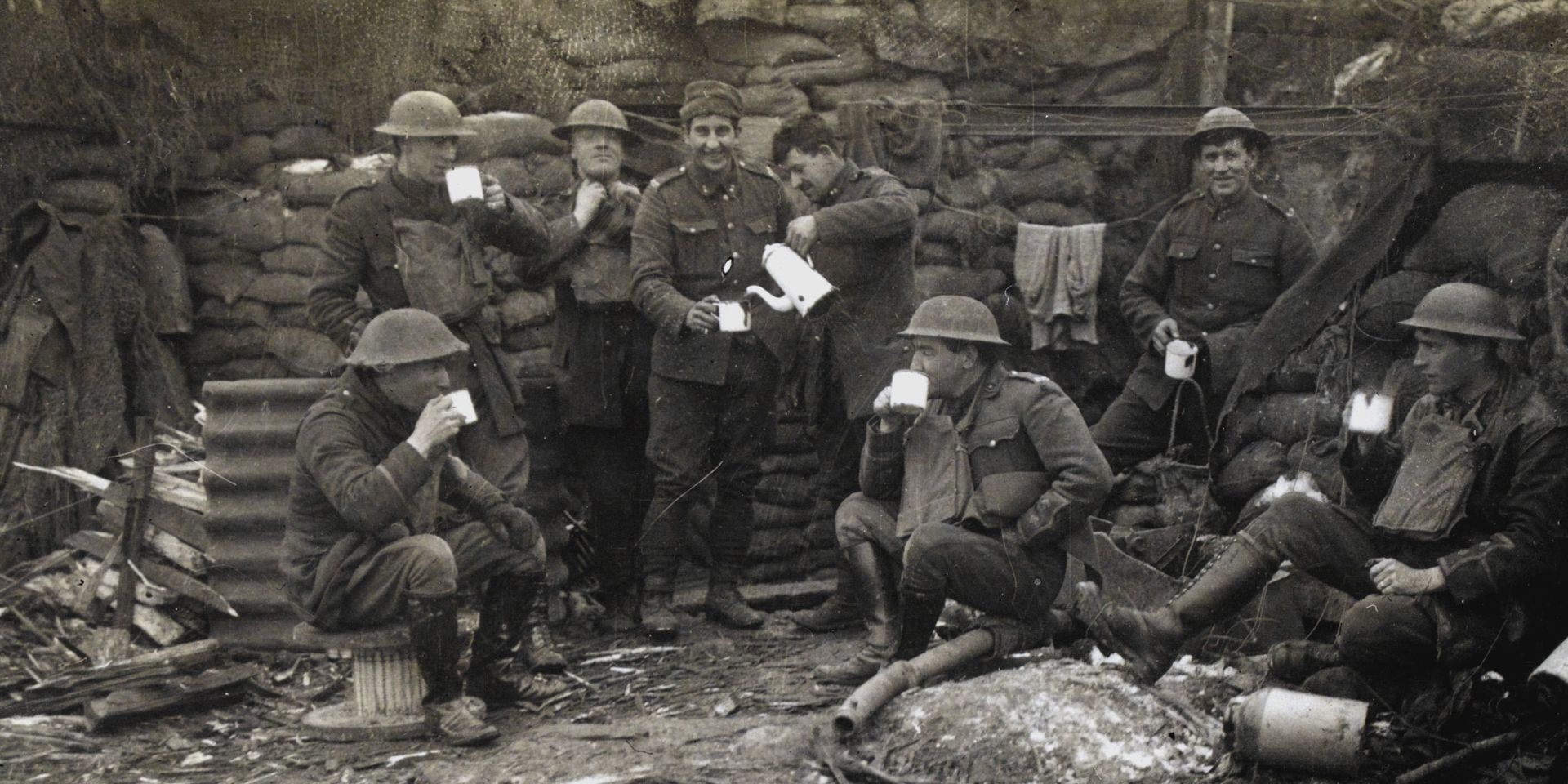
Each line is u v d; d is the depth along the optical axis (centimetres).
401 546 365
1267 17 515
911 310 455
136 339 490
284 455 444
